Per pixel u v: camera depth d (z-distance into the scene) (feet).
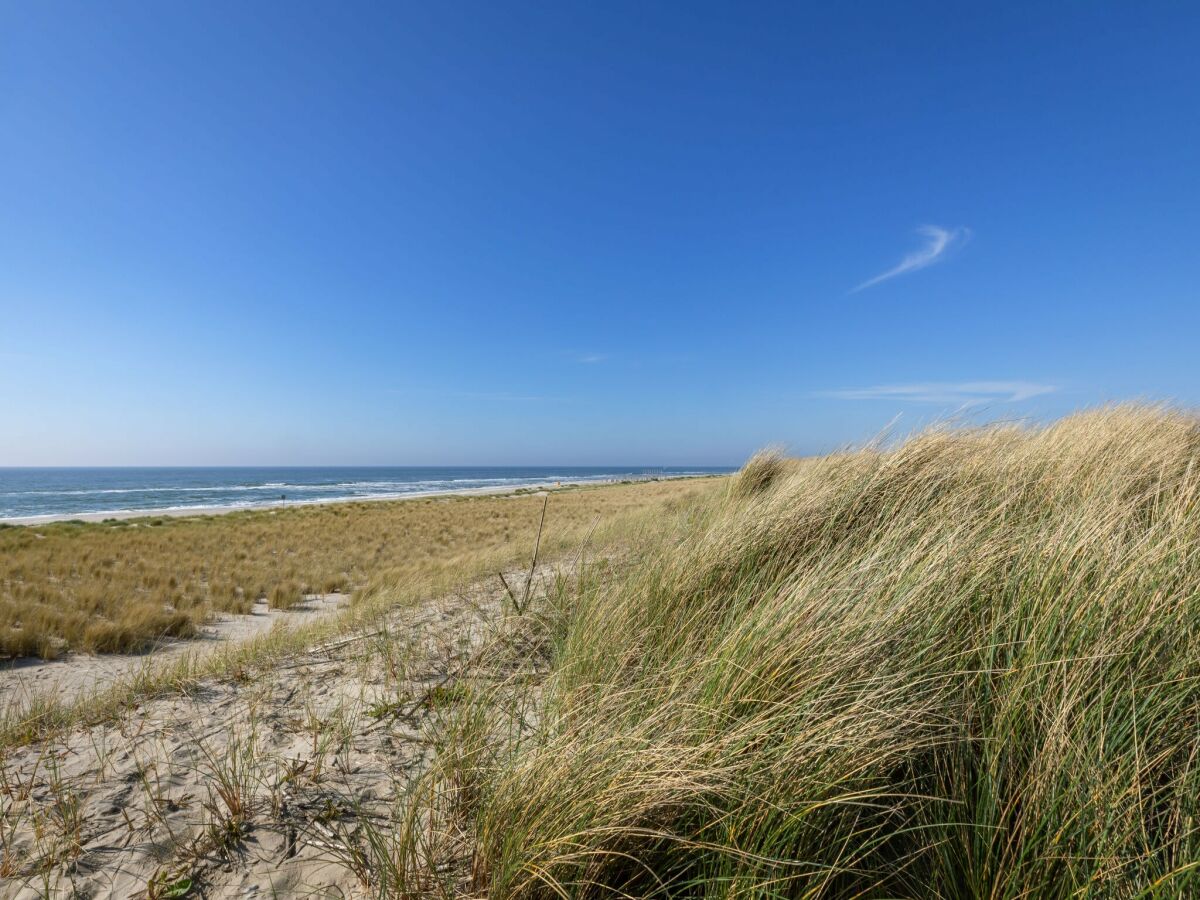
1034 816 4.45
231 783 6.97
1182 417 17.42
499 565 26.32
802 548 10.62
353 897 5.16
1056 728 4.77
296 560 46.83
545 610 12.39
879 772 4.90
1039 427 16.20
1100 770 4.47
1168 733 4.99
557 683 7.91
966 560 7.52
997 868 4.45
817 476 13.67
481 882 5.13
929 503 11.08
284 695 10.20
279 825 6.19
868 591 7.00
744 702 5.76
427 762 7.31
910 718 5.17
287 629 18.60
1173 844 4.17
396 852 5.26
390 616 16.39
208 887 5.37
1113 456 12.01
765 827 4.68
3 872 5.62
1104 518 8.19
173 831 6.19
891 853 4.93
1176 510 8.67
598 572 13.17
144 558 45.11
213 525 73.20
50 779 7.47
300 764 7.37
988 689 5.71
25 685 17.58
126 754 8.07
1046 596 6.57
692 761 4.95
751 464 23.86
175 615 25.71
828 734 4.98
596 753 5.38
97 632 22.34
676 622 8.90
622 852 4.66
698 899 4.48
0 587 31.19
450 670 10.58
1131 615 5.93
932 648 6.23
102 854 5.87
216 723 9.06
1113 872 3.94
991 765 4.74
